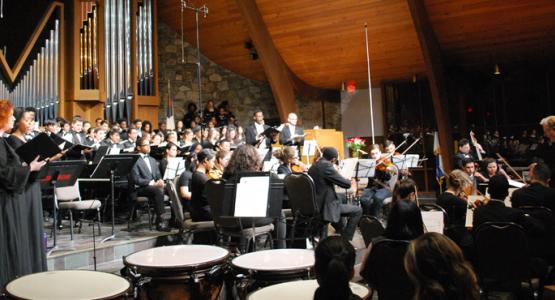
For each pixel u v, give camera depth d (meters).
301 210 5.40
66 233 6.18
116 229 6.50
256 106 14.12
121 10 11.77
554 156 5.46
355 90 14.60
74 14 11.28
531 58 11.77
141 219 7.45
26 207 3.75
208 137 9.29
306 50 11.91
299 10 10.85
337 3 10.49
